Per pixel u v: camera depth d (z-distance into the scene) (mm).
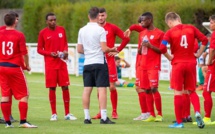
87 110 24656
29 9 69750
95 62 24000
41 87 44188
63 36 27188
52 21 26875
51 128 23141
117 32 26875
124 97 37125
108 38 26766
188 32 22922
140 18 26281
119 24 59469
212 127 23266
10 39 22719
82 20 63000
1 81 23016
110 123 24547
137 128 22969
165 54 23156
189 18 53125
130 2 61719
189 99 25203
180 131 22062
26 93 23156
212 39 24062
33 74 57875
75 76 54469
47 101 34719
